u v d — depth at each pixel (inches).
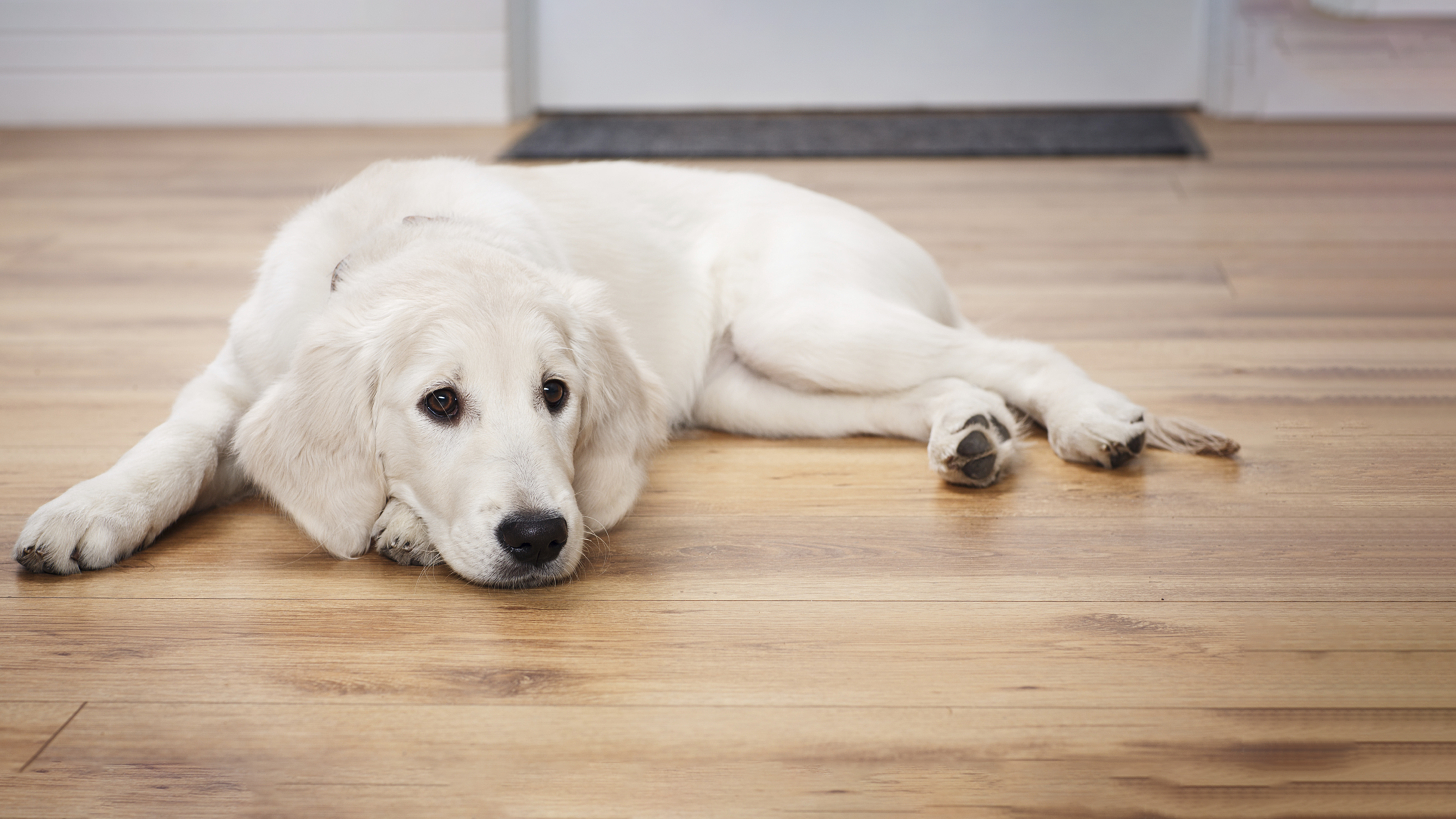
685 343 93.0
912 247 98.3
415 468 67.3
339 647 61.4
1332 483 81.0
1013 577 68.7
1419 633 61.6
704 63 231.3
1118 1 224.4
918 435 89.8
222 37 228.2
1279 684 57.3
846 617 64.4
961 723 54.5
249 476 70.6
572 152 194.9
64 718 55.0
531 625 63.7
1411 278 131.1
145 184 182.1
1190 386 100.5
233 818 48.3
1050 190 176.2
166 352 110.3
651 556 72.1
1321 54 223.5
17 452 86.6
